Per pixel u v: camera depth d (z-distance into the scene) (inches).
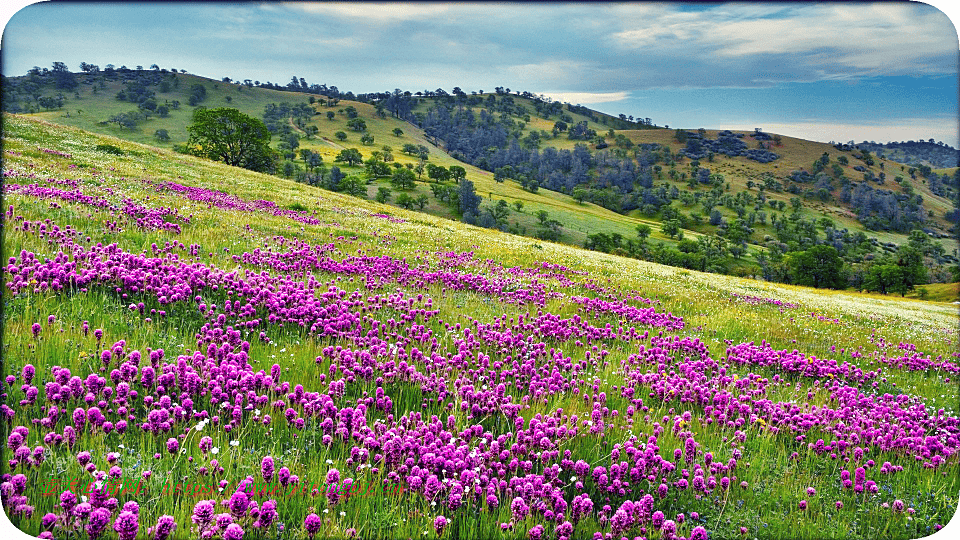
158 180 1222.9
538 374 327.9
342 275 567.8
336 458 208.8
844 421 333.4
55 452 175.6
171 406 211.0
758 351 499.8
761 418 323.9
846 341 672.4
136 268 365.7
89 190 826.2
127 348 253.3
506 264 937.5
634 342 488.4
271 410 228.5
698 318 683.4
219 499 171.3
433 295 551.2
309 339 326.6
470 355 343.9
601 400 305.0
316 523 163.6
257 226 820.0
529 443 236.8
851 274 5620.1
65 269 325.4
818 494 241.8
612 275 1002.1
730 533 211.3
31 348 229.6
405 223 1392.7
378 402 253.1
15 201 546.6
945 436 321.4
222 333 293.3
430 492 188.1
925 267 5039.4
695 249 7642.7
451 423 241.6
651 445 239.1
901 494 255.0
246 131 3816.4
